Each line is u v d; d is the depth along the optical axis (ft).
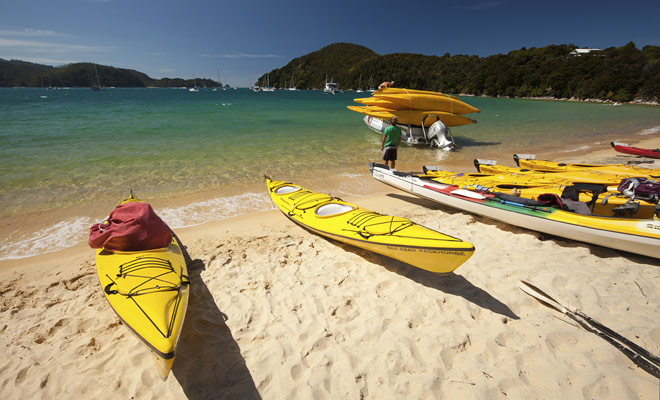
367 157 35.60
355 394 7.93
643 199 15.56
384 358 8.91
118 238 11.20
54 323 10.22
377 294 11.74
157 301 8.92
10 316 10.53
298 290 11.91
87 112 80.48
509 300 11.27
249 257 14.24
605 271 12.98
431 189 19.88
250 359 8.89
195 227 17.69
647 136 57.06
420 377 8.32
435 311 10.77
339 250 15.01
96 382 8.26
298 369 8.61
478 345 9.29
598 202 16.29
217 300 11.29
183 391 7.97
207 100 180.55
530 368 8.55
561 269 12.98
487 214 17.48
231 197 22.34
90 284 12.35
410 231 12.35
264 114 82.58
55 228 17.15
